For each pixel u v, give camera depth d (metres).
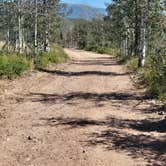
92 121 11.87
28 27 36.69
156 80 17.80
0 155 8.67
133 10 34.72
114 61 44.22
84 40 95.81
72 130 10.80
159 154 8.90
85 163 8.27
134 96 16.72
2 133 10.41
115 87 19.66
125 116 12.69
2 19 37.91
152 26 29.67
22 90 17.94
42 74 24.78
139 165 8.23
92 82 21.64
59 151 8.98
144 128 11.16
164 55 20.67
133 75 25.05
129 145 9.52
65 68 30.94
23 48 37.06
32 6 35.31
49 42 42.25
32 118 12.18
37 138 9.99
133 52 44.47
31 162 8.26
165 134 10.51
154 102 15.18
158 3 29.25
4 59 22.25
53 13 38.00
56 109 13.67
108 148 9.27
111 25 55.69
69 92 17.80
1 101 14.90
